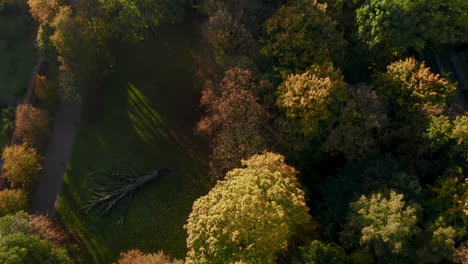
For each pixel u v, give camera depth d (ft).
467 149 133.49
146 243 171.53
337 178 148.05
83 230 177.17
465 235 123.54
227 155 150.71
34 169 181.57
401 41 152.15
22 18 226.79
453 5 145.89
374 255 129.29
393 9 146.00
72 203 183.32
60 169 190.90
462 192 126.93
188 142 187.32
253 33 176.55
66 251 153.89
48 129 196.95
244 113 148.05
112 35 199.82
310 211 158.51
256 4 187.83
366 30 157.58
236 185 131.54
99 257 171.83
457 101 164.45
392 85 149.18
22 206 172.45
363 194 133.69
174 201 177.47
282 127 146.61
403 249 119.85
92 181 185.57
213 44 169.48
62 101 202.18
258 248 123.34
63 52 177.27
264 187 132.77
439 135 136.67
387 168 138.41
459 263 119.24
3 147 205.77
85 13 178.91
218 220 124.57
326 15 162.91
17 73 220.23
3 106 215.72
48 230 160.04
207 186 177.68
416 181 131.85
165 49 203.92
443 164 140.26
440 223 123.75
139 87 200.95
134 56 206.39
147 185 181.98
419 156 145.69
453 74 170.50
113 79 203.92
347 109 141.18
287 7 159.43
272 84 153.07
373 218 123.54
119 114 197.98
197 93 194.18
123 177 182.60
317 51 153.38
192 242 125.90
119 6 181.47
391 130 148.66
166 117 193.36
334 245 132.36
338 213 139.54
